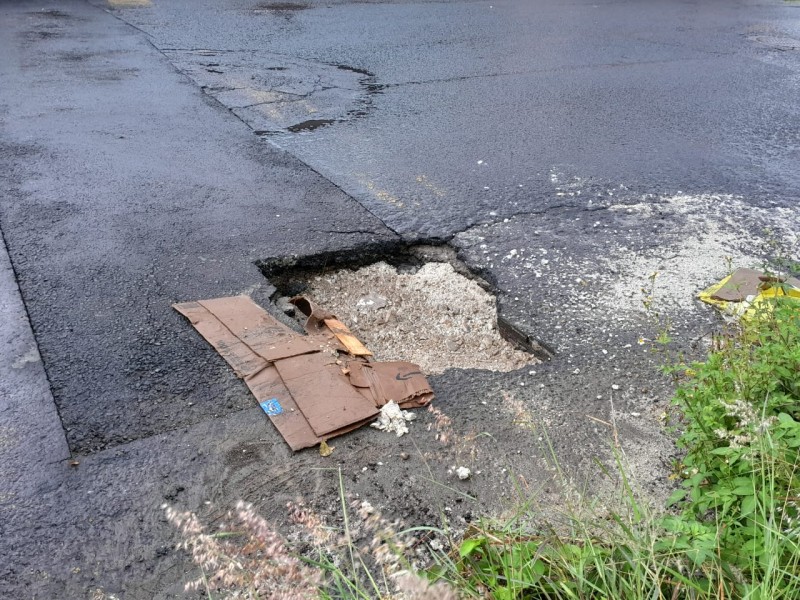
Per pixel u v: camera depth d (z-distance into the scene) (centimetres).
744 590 191
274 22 1024
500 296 385
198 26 977
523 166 558
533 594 206
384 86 751
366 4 1198
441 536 237
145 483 254
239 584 213
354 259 429
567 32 1058
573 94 752
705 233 457
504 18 1138
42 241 413
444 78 789
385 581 204
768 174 561
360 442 277
